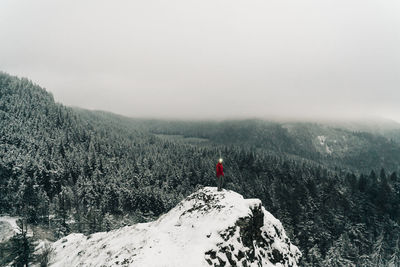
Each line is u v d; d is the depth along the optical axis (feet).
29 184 365.40
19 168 392.47
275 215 365.81
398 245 297.12
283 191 417.28
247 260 100.17
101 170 465.47
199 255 89.10
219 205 113.39
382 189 380.37
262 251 115.44
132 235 124.67
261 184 451.12
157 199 386.93
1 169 390.42
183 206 127.65
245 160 592.19
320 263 247.91
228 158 595.47
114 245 123.85
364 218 349.20
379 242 280.51
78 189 388.37
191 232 102.99
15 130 497.05
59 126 609.01
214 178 484.33
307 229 306.35
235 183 460.55
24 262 177.58
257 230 118.83
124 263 92.58
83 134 599.16
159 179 492.13
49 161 434.71
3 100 607.78
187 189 465.47
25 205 333.21
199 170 516.32
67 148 515.50
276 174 517.55
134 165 511.81
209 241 95.55
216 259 90.99
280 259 121.80
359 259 266.77
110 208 375.86
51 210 339.98
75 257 148.36
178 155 642.22
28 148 457.27
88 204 369.91
